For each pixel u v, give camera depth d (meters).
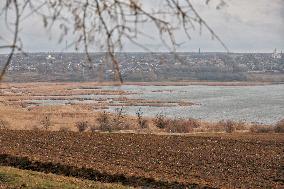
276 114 180.12
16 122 129.50
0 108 175.62
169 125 117.19
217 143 76.12
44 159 51.84
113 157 57.88
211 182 45.34
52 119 138.88
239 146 73.06
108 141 72.50
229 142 77.94
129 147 66.88
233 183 45.69
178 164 55.09
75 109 177.50
